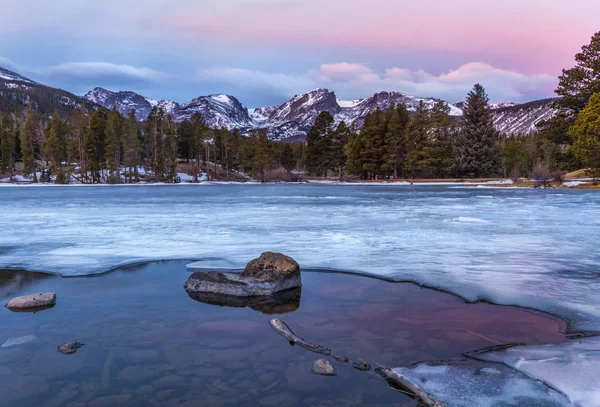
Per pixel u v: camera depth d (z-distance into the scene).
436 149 62.41
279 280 5.21
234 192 36.47
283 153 114.56
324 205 19.30
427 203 20.33
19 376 2.94
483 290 5.01
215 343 3.55
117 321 4.12
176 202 22.45
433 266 6.33
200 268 6.34
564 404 2.46
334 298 4.88
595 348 3.29
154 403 2.56
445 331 3.76
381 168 69.56
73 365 3.12
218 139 106.38
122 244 8.47
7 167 86.00
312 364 3.10
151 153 101.06
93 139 77.00
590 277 5.58
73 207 19.16
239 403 2.55
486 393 2.60
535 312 4.28
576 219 12.76
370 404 2.54
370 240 8.82
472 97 62.47
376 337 3.64
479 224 11.54
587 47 42.66
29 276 6.00
